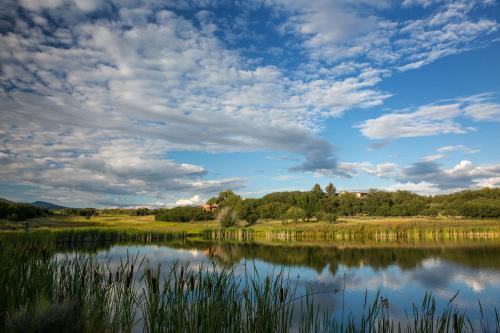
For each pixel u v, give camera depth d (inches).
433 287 940.6
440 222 3134.8
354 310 682.2
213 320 355.9
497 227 2721.5
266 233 2957.7
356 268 1234.0
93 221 4254.4
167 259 1251.2
